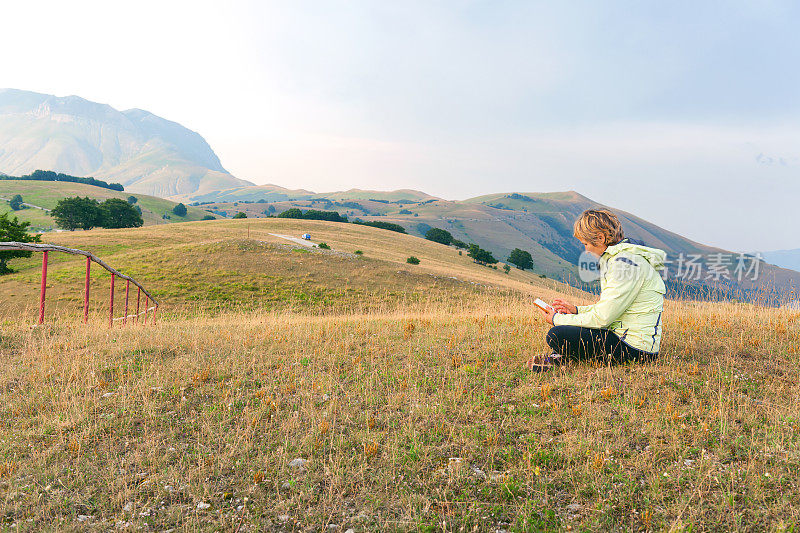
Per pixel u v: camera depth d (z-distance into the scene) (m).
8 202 149.25
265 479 2.93
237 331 7.58
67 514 2.64
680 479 2.63
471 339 6.02
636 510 2.45
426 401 3.95
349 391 4.32
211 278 43.38
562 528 2.34
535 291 46.66
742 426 3.21
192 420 3.80
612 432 3.22
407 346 5.80
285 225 96.44
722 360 4.57
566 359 4.47
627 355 4.20
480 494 2.65
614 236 3.99
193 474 2.96
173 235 70.38
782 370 4.27
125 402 4.11
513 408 3.70
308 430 3.57
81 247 58.88
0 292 37.34
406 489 2.75
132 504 2.70
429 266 62.31
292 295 39.91
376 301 36.25
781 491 2.48
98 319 10.76
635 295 4.02
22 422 3.80
